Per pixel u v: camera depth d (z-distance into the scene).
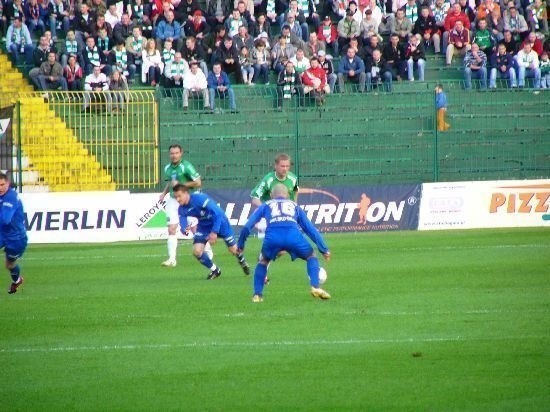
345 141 72.56
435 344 26.36
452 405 20.64
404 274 40.53
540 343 26.22
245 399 21.44
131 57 76.31
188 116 72.81
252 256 49.44
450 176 72.69
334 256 48.22
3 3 78.25
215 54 75.94
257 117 73.94
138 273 43.34
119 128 70.50
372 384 22.41
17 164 64.12
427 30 81.88
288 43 77.75
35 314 32.62
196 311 32.47
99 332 29.27
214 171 71.00
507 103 76.81
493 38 81.06
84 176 67.81
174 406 21.05
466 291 35.50
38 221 59.34
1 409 21.11
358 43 78.94
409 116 74.88
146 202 60.94
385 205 63.75
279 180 42.78
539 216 64.62
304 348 26.25
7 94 71.75
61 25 79.81
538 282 37.44
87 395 22.08
